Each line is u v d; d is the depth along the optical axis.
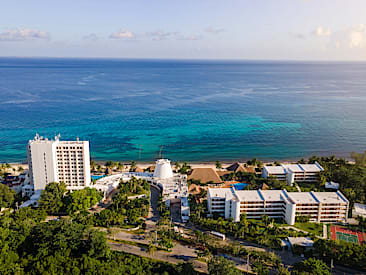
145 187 191.88
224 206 168.00
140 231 151.50
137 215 158.12
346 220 162.25
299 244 137.50
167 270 118.56
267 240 142.00
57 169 186.88
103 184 197.62
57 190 168.50
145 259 128.88
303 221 161.25
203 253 129.25
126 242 141.62
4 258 114.56
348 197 177.25
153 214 168.75
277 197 166.25
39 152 178.50
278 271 117.69
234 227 149.12
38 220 152.38
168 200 178.38
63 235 127.12
